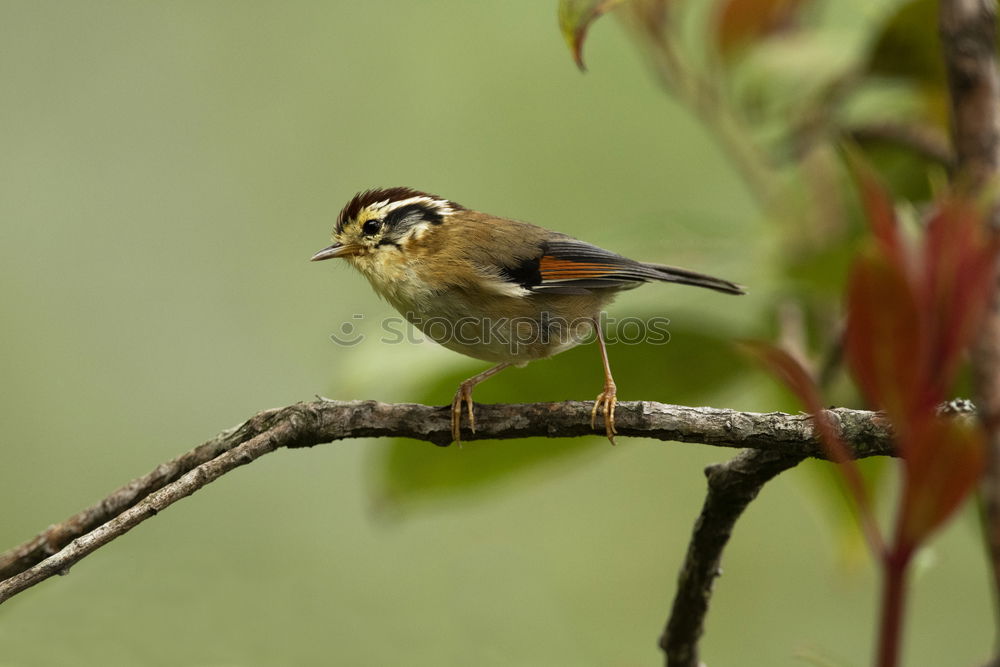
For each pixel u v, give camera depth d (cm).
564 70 1576
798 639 1298
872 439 611
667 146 1520
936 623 1275
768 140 1102
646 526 1381
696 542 683
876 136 1053
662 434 678
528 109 1573
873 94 1127
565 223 1518
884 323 406
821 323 972
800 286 853
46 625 809
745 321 944
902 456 401
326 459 1436
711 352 894
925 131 1046
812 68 1003
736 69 1033
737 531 1359
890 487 875
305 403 706
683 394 912
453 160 1569
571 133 1552
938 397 402
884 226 436
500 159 1559
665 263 972
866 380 409
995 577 540
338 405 713
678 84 1024
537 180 1541
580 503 1391
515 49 1602
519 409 734
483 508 1338
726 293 963
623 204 1512
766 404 916
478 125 1582
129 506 696
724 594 1334
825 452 618
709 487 656
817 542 1338
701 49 1231
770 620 1312
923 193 1068
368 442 929
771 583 1333
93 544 597
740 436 637
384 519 945
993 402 549
